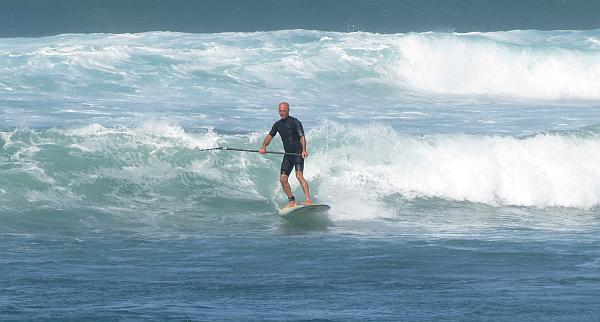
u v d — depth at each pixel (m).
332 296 36.66
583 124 84.06
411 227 54.16
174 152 61.81
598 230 54.34
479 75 115.94
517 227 55.03
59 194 56.28
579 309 34.09
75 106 85.81
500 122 85.06
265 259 44.75
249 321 32.00
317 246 48.06
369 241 49.62
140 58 105.56
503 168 64.12
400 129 79.12
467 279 40.25
